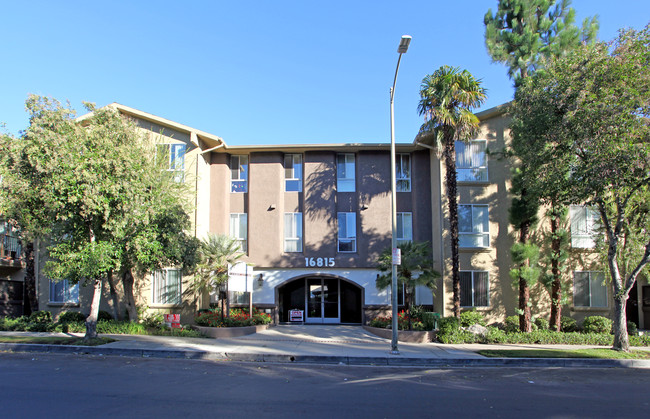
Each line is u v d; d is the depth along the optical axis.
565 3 19.22
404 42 12.59
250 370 11.03
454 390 9.07
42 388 8.41
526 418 7.00
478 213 20.41
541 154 14.12
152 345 14.19
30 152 13.40
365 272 21.84
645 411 7.56
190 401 7.60
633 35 13.08
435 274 17.52
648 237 16.30
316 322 22.77
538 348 15.13
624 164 12.26
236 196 22.89
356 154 23.00
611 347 15.17
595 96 12.53
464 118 16.70
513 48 19.38
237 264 18.38
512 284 18.66
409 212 22.41
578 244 20.38
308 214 22.17
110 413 6.75
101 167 13.70
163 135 21.42
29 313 23.17
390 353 13.57
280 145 22.23
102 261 13.74
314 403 7.66
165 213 16.38
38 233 16.55
